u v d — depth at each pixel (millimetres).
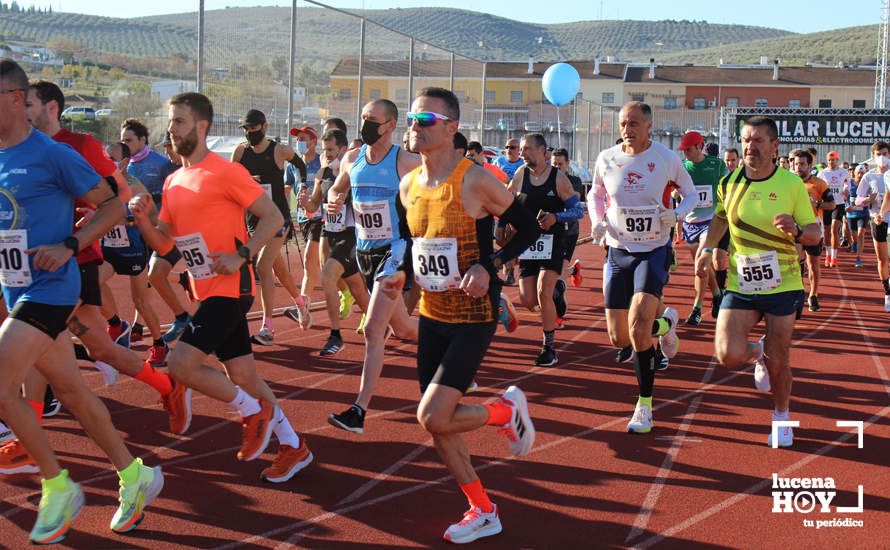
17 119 3932
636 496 4715
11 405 3854
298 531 4195
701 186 9625
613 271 6141
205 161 4500
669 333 7395
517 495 4691
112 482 4785
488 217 4047
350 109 13445
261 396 4730
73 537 4090
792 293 5422
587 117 28141
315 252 8922
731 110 30766
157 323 7348
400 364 7672
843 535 4266
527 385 7059
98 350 4969
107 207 4074
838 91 65500
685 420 6145
